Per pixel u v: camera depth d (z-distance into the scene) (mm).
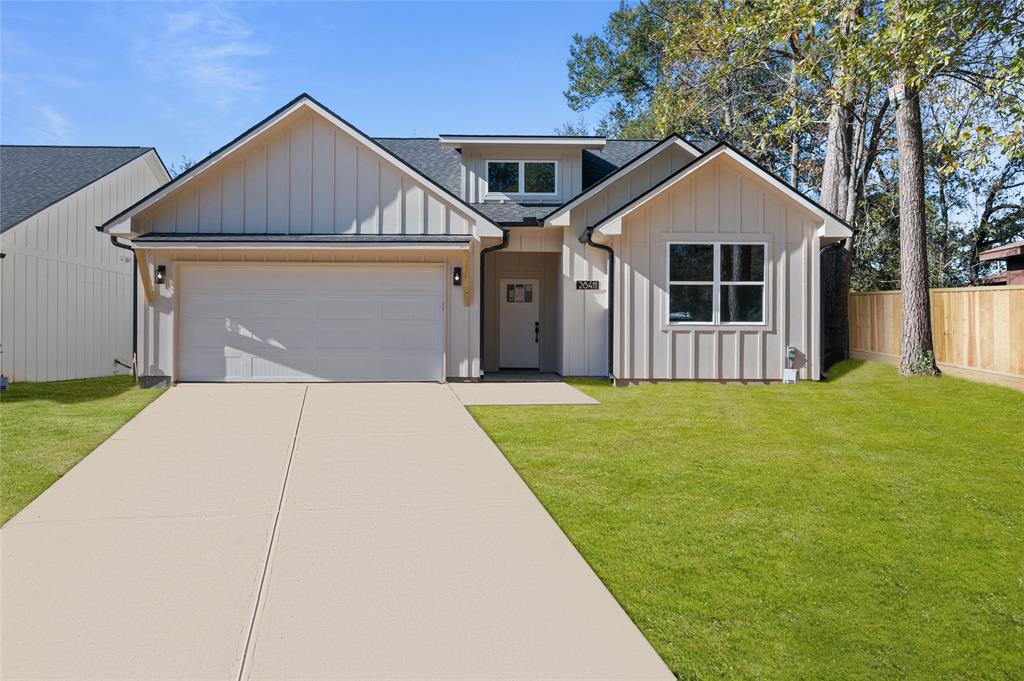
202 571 4348
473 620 3752
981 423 9164
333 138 13211
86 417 9555
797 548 4871
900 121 13336
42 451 7531
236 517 5391
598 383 13617
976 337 12508
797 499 5961
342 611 3836
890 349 14922
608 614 3844
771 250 13383
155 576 4266
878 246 26594
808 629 3752
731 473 6762
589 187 15672
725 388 12695
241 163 13109
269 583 4184
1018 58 8969
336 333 13250
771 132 15586
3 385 12523
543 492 6109
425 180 13234
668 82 23312
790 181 27141
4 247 13711
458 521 5336
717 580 4344
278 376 13172
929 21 9391
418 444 7969
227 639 3520
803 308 13430
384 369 13352
